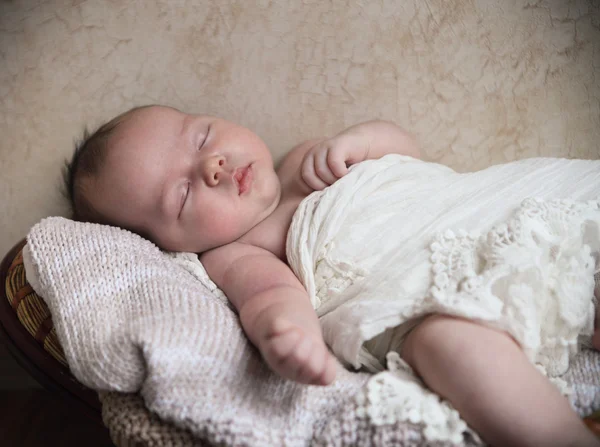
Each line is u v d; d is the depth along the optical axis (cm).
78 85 146
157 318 89
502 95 155
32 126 146
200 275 114
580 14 151
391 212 110
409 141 138
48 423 161
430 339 87
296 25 151
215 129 123
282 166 140
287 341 81
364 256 106
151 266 103
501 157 158
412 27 152
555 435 78
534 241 95
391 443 78
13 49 143
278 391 86
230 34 150
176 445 80
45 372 104
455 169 159
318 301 109
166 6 147
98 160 122
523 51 153
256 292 105
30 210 149
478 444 81
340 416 81
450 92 155
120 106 149
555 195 107
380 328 93
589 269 95
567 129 156
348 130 132
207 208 116
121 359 85
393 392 82
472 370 82
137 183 118
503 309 88
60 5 143
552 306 92
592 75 154
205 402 78
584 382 93
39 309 111
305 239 112
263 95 154
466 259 95
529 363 84
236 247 121
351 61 154
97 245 106
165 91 150
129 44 147
